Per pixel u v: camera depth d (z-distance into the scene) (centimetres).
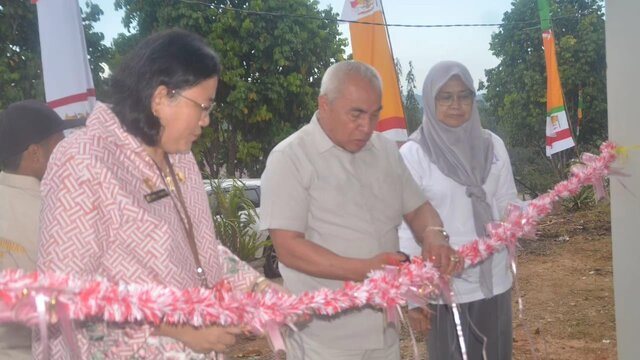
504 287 296
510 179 313
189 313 165
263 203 241
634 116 282
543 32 1345
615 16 292
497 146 312
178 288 174
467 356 288
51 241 160
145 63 171
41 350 147
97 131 172
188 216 191
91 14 1238
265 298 182
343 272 225
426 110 299
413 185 268
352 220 244
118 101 174
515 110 1941
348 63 239
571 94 1900
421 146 300
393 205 256
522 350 527
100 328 171
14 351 222
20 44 1149
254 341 578
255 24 1482
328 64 1661
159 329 175
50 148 247
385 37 594
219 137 1630
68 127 260
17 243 229
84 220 162
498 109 2038
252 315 178
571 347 529
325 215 243
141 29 1508
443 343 289
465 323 285
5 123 242
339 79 233
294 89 1546
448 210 292
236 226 796
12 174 241
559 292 707
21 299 146
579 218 1157
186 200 194
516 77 1930
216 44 1460
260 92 1538
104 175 164
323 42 1608
